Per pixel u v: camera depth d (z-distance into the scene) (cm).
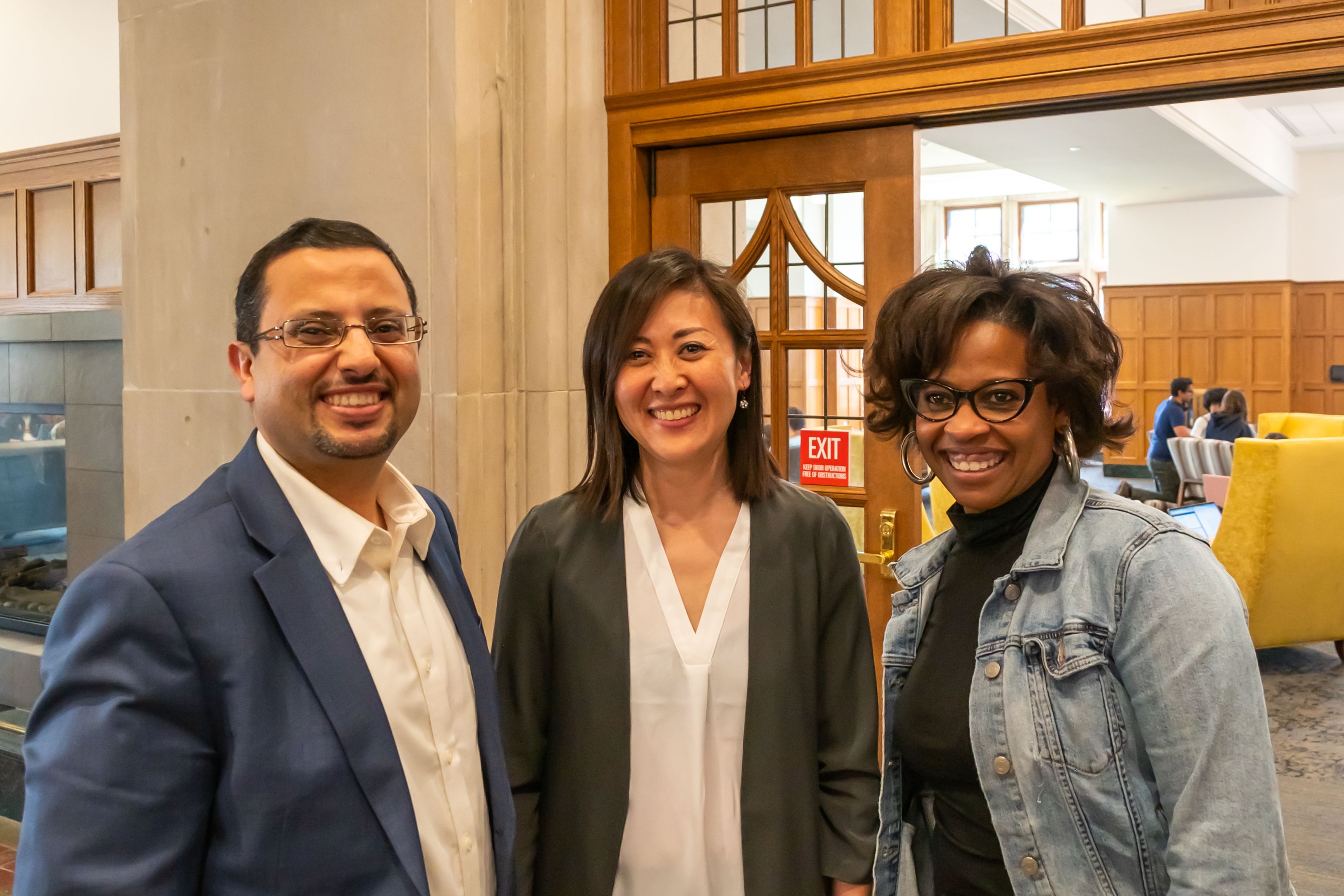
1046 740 107
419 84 251
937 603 128
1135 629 103
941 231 1549
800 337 273
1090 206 1442
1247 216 1217
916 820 130
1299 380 1235
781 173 270
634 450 147
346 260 109
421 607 119
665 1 279
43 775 89
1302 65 204
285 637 102
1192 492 834
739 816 138
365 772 102
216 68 282
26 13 403
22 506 396
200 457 291
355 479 114
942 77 241
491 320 259
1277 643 484
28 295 401
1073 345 111
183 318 292
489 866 119
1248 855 93
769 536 144
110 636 92
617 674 138
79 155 380
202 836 96
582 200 276
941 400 116
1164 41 216
